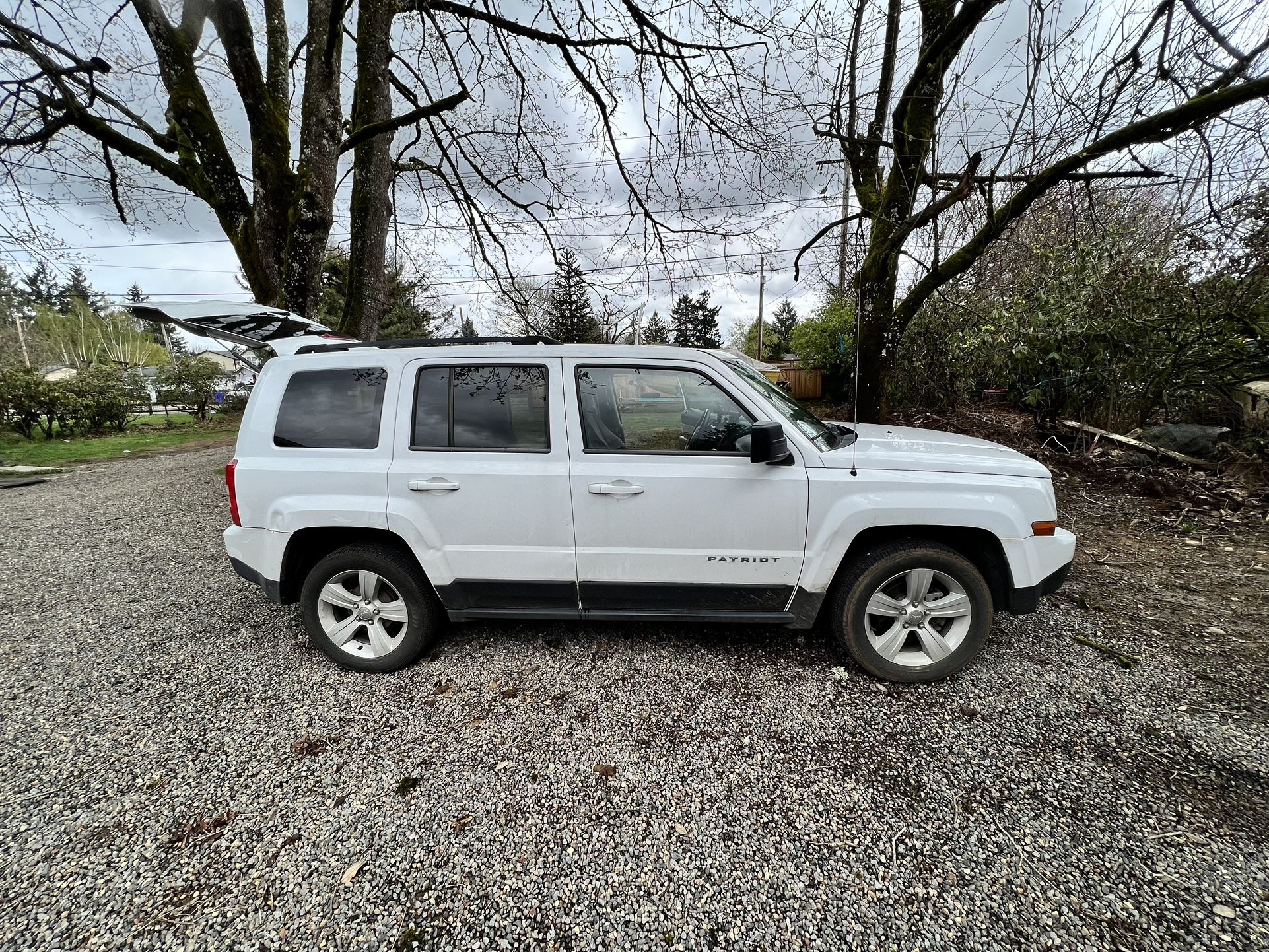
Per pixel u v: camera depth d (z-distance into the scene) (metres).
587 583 2.76
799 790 2.04
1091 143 4.51
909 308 6.29
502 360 2.76
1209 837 1.80
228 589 4.09
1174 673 2.73
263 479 2.77
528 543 2.71
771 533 2.62
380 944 1.52
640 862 1.76
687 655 2.98
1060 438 7.66
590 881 1.70
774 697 2.61
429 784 2.10
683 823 1.91
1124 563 4.17
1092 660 2.85
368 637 2.92
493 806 1.99
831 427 3.20
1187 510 5.23
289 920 1.58
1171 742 2.24
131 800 2.04
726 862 1.75
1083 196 5.32
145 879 1.71
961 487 2.55
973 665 2.83
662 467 2.64
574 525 2.68
